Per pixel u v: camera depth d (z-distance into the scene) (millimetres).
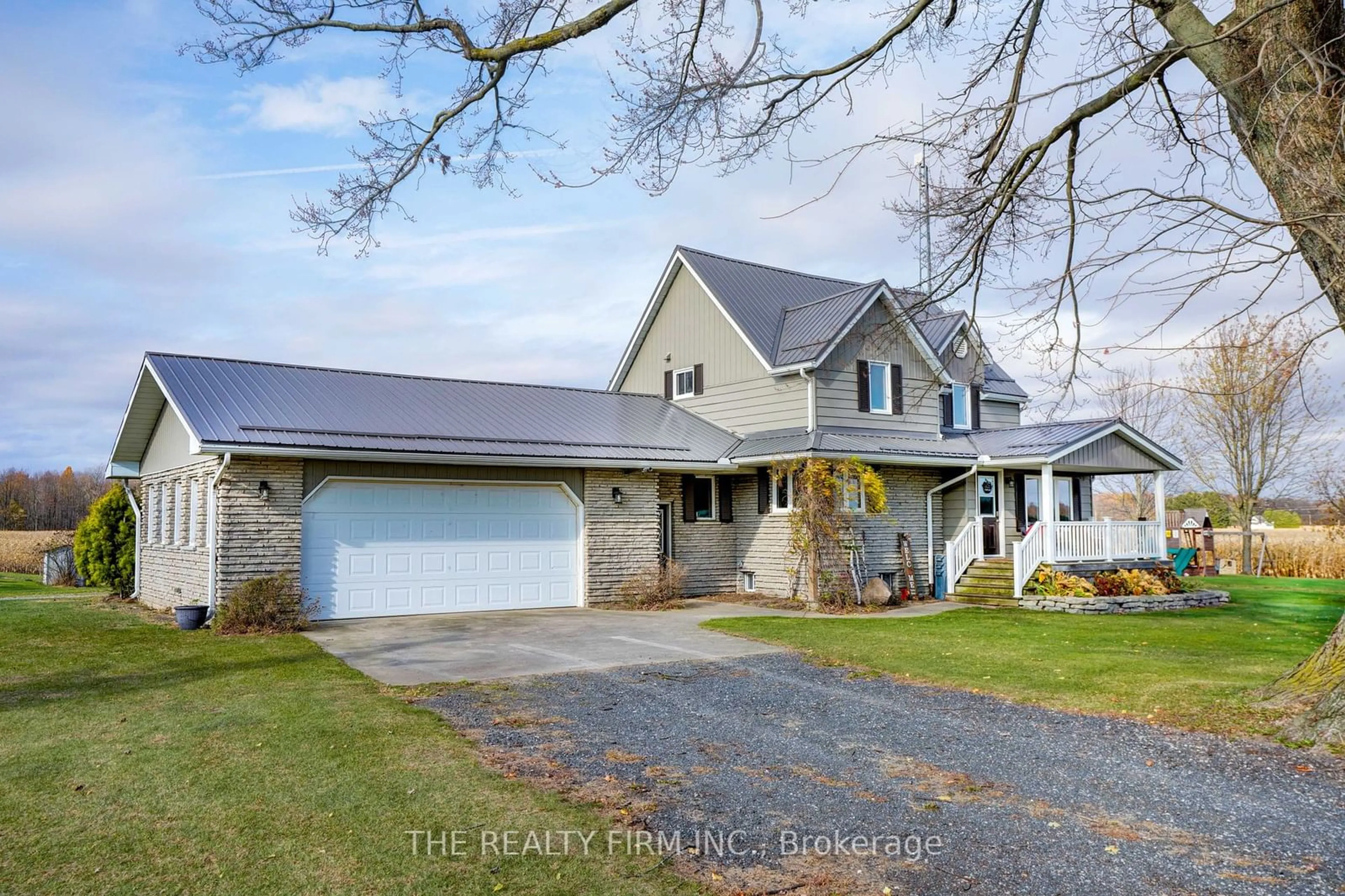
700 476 21641
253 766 6840
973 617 17484
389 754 7219
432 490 17312
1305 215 6648
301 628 14945
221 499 14820
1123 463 21859
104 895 4586
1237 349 7965
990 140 9086
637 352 25656
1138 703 9375
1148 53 7660
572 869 4992
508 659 12219
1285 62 7094
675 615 17422
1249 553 31422
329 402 17609
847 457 19078
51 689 9812
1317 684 8383
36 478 61188
